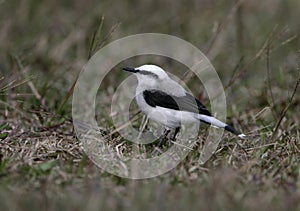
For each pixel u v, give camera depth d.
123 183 11.49
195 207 10.76
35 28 21.95
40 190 11.09
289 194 11.05
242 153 13.09
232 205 10.70
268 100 16.17
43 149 13.03
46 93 16.80
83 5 24.08
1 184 11.21
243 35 21.95
